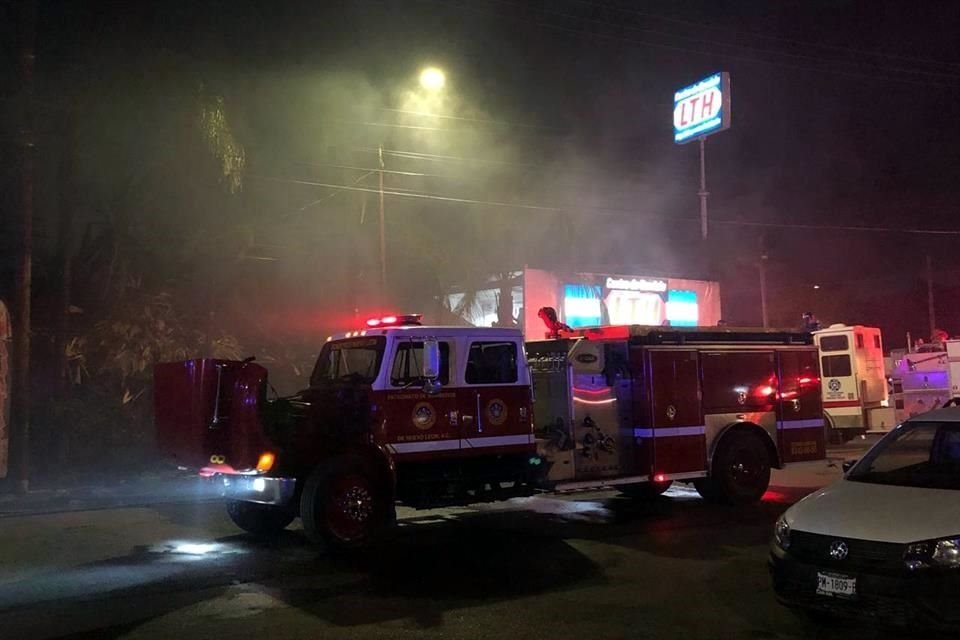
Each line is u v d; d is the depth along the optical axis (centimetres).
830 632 627
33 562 889
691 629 636
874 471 714
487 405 1025
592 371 1120
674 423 1173
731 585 762
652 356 1163
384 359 973
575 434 1097
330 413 937
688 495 1361
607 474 1127
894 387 2308
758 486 1246
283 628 647
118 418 1661
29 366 1535
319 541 899
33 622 670
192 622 666
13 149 1683
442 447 987
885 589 560
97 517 1191
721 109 2306
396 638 621
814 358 1328
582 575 805
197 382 916
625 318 2578
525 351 1143
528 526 1080
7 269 1717
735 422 1226
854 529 589
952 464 690
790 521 639
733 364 1241
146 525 1120
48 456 1595
